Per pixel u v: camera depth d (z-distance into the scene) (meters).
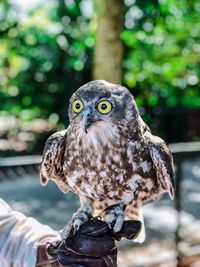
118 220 2.52
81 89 2.63
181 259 5.63
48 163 2.76
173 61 9.42
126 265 5.70
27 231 2.84
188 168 12.09
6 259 2.77
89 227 2.48
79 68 13.55
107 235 2.48
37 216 8.32
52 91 13.84
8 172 4.28
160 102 13.41
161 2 10.74
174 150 5.12
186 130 14.75
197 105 13.62
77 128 2.61
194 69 10.27
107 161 2.58
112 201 2.69
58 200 9.36
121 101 2.58
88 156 2.60
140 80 9.95
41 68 13.73
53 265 2.59
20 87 13.79
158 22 10.62
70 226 2.62
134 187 2.66
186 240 6.54
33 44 13.46
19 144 14.27
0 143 14.30
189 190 10.11
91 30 11.10
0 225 2.87
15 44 13.20
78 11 13.13
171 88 11.88
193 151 5.21
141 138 2.64
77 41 13.26
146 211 8.02
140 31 10.43
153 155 2.62
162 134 14.60
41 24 13.20
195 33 9.79
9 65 13.52
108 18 7.02
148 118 14.07
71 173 2.69
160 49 9.91
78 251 2.43
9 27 12.87
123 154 2.59
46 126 14.63
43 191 9.91
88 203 2.73
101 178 2.62
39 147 14.13
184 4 9.84
